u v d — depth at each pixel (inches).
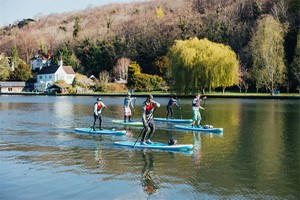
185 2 7298.2
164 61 4466.0
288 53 3531.0
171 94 3011.8
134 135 906.1
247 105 1952.5
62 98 3253.0
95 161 613.3
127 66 4724.4
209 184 487.5
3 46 7854.3
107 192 462.0
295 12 4020.7
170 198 438.9
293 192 454.9
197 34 4965.6
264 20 3186.5
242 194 449.4
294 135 885.2
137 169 561.6
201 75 2751.0
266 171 547.5
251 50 3454.7
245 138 845.2
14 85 5118.1
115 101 2596.0
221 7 6186.0
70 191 466.3
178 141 808.3
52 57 6151.6
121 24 7032.5
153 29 5777.6
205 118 1296.8
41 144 775.1
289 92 3257.9
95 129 976.3
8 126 1099.9
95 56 5329.7
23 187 481.4
